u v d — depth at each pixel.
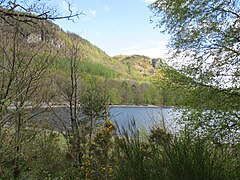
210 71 5.86
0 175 4.69
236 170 2.44
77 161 6.29
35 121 6.07
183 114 5.38
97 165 4.66
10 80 3.72
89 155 4.89
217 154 2.63
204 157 2.43
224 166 2.46
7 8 3.53
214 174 2.35
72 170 6.01
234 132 4.88
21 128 5.29
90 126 6.51
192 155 2.43
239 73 5.70
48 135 6.57
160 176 2.45
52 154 6.40
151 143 2.64
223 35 5.72
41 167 6.03
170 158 2.44
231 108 5.33
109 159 4.40
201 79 5.89
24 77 4.12
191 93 6.04
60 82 6.96
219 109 5.35
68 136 6.93
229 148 3.04
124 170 2.66
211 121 5.11
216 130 4.93
